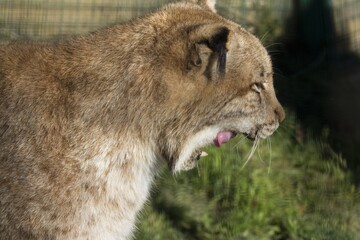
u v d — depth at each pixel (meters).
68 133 5.06
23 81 5.13
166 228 7.14
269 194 7.65
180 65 5.05
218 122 5.25
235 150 8.12
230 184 7.74
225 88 5.14
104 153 5.12
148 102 5.13
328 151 8.49
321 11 10.23
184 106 5.14
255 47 5.30
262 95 5.38
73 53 5.26
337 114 9.16
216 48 4.93
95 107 5.11
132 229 5.53
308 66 10.04
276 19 10.23
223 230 7.14
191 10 5.43
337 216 7.45
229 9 9.94
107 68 5.18
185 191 7.72
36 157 5.00
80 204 5.09
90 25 10.07
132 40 5.23
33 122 5.05
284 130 8.74
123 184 5.23
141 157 5.25
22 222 5.01
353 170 8.20
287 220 7.30
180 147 5.23
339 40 10.28
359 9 10.39
